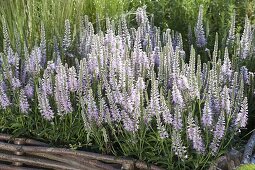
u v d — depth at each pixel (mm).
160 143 1911
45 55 2215
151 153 1941
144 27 2338
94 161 2047
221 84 2012
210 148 1852
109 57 2088
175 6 2584
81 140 2084
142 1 2680
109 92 1899
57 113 2031
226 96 1839
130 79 1929
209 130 1859
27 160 2164
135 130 1885
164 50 2027
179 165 1876
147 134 1948
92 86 2068
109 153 2027
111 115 1968
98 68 2045
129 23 2533
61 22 2453
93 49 2059
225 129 1843
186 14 2561
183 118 1909
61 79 1970
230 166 1879
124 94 1886
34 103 2094
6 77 2088
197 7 2562
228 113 1854
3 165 2230
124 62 2020
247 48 2197
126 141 1941
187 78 1934
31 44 2369
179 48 2217
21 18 2426
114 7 2600
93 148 2047
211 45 2414
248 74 2139
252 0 2660
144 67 2031
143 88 1884
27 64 2092
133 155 2004
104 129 1882
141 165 1960
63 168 2123
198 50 2387
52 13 2475
